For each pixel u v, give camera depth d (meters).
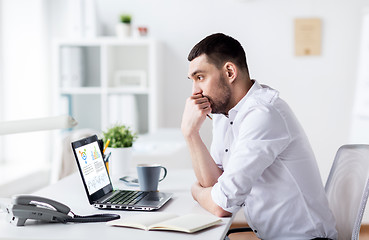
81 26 4.36
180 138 3.94
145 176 1.91
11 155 4.53
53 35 4.64
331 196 1.93
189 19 4.50
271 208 1.73
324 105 4.37
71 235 1.37
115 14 4.60
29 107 4.48
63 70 4.40
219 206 1.59
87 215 1.57
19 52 4.46
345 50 4.32
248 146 1.62
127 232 1.40
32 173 4.04
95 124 4.66
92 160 1.81
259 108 1.68
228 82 1.75
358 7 4.28
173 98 4.58
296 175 1.72
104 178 1.87
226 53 1.73
